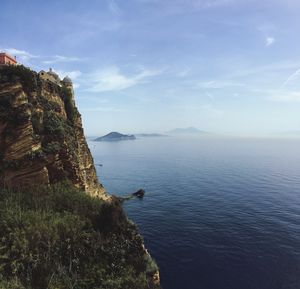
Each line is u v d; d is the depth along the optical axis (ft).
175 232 263.90
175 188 457.27
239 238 248.32
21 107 186.91
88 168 262.06
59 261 139.54
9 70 190.49
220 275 188.96
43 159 187.42
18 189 178.09
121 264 149.07
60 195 178.29
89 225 159.84
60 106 237.66
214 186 469.57
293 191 433.07
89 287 134.62
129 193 428.15
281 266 199.41
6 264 128.36
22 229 141.69
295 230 266.16
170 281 182.60
